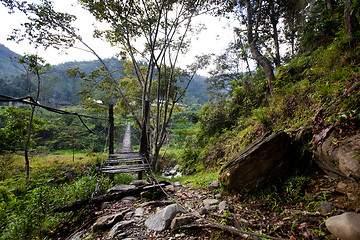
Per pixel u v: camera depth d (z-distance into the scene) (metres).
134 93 12.59
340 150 1.95
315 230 1.61
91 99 9.76
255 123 5.12
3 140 6.95
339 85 2.79
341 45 3.75
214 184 3.56
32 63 8.20
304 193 2.28
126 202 3.08
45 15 7.56
